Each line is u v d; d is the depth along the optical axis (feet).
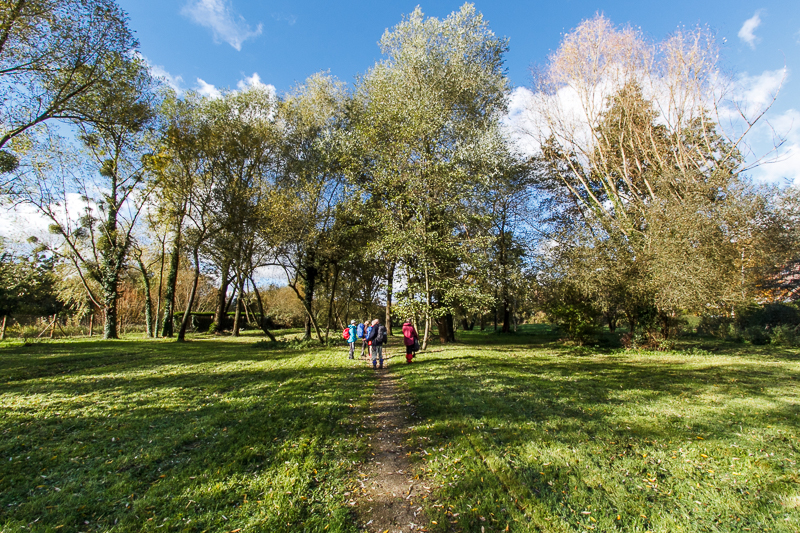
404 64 60.90
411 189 51.16
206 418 19.34
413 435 17.54
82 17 44.16
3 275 69.36
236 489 12.09
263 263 63.62
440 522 10.44
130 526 10.00
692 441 15.98
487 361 41.14
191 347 60.80
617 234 58.18
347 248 64.90
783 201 46.52
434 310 54.90
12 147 53.83
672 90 59.11
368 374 34.88
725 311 53.47
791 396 24.52
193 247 68.33
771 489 11.94
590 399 23.40
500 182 64.03
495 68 65.98
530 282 71.77
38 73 44.24
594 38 62.59
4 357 44.16
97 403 22.66
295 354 50.90
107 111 51.24
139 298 111.65
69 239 74.64
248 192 63.26
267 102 76.89
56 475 12.92
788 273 63.98
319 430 17.67
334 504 11.49
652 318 56.75
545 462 13.96
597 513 10.73
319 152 67.72
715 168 54.60
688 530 9.93
